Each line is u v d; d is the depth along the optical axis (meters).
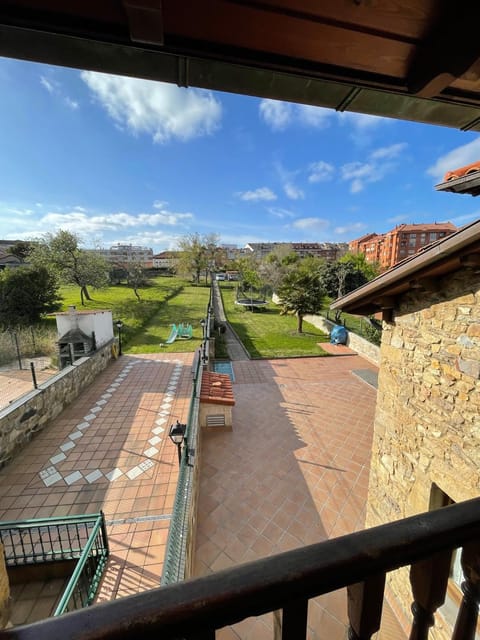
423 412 3.11
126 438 6.32
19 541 4.01
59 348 10.16
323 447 6.75
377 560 0.60
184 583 0.53
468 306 2.56
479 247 2.20
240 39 0.93
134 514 4.41
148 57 0.98
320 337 16.72
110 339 11.59
